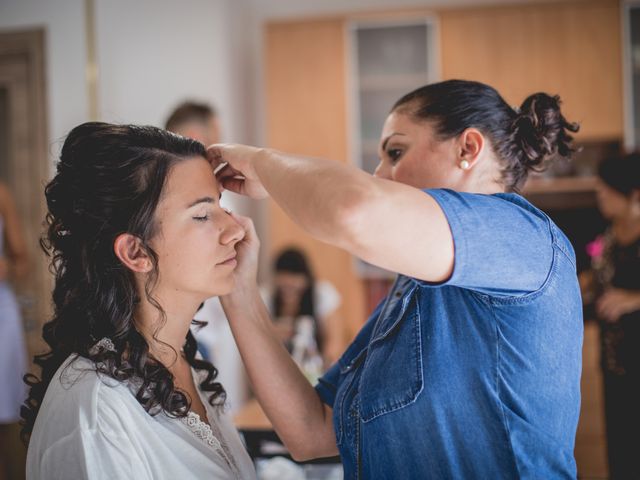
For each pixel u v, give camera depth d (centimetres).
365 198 75
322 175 81
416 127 105
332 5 507
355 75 473
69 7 382
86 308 108
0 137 369
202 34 440
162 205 107
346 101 471
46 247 114
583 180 458
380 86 470
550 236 93
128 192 106
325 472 229
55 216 111
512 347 92
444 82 107
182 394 111
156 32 434
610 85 447
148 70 426
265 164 96
